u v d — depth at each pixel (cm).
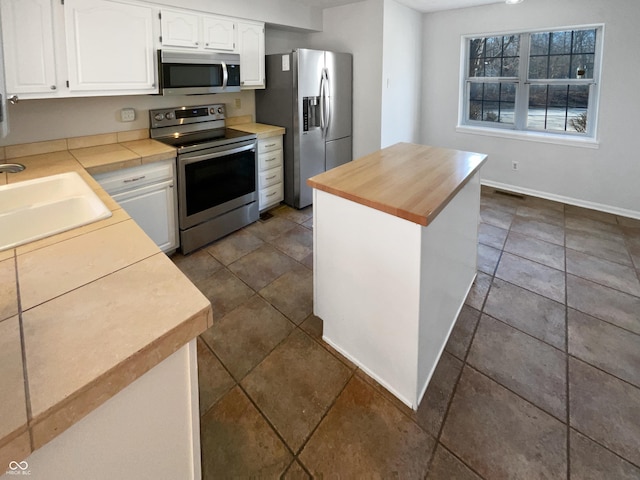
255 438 156
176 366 80
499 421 162
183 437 85
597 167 403
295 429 160
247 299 254
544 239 341
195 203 312
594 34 389
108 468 72
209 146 311
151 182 280
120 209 145
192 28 308
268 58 395
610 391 176
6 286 91
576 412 165
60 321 78
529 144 446
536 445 151
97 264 102
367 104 431
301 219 391
